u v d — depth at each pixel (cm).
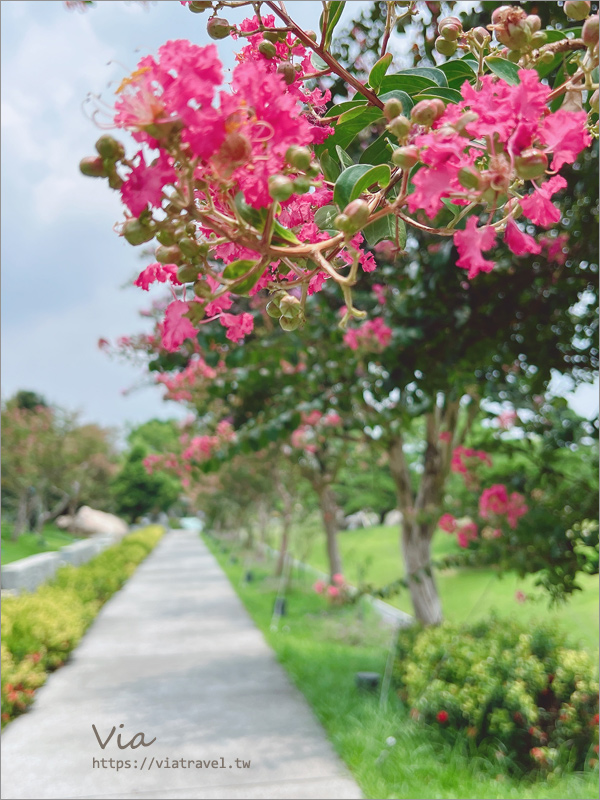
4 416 2283
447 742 467
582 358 454
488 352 418
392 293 470
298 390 514
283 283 78
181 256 70
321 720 536
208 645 857
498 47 103
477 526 530
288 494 1341
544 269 405
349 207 69
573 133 69
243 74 66
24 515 2342
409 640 625
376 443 715
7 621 718
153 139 63
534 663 485
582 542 448
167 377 710
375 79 107
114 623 1030
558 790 395
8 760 478
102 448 2861
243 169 67
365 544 2208
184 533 4709
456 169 70
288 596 1289
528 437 528
